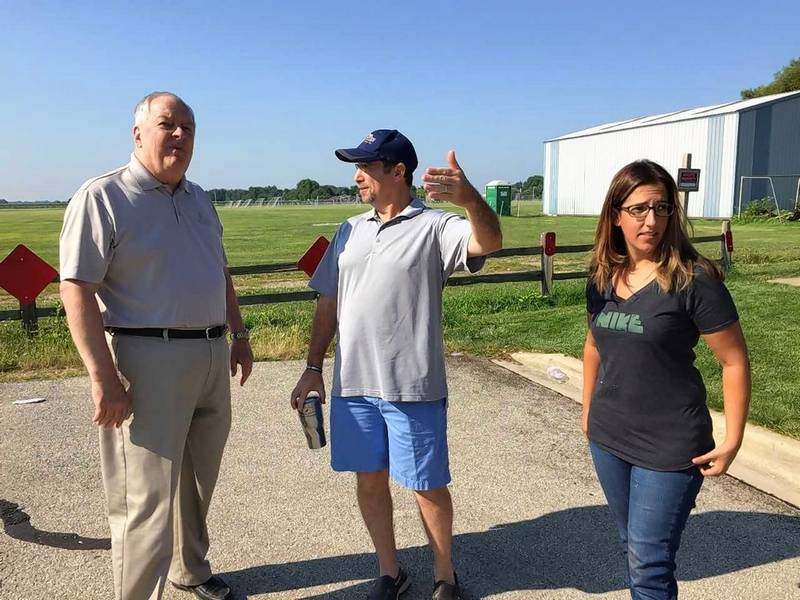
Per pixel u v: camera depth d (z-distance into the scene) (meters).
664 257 2.27
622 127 42.28
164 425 2.55
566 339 7.67
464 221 2.66
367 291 2.73
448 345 7.59
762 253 16.55
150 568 2.55
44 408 5.48
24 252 7.61
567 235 26.55
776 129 36.59
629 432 2.35
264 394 5.95
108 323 2.54
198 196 2.75
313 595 2.96
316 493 3.96
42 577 3.06
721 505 3.77
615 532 3.50
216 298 2.71
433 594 2.88
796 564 3.17
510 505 3.82
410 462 2.74
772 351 6.52
